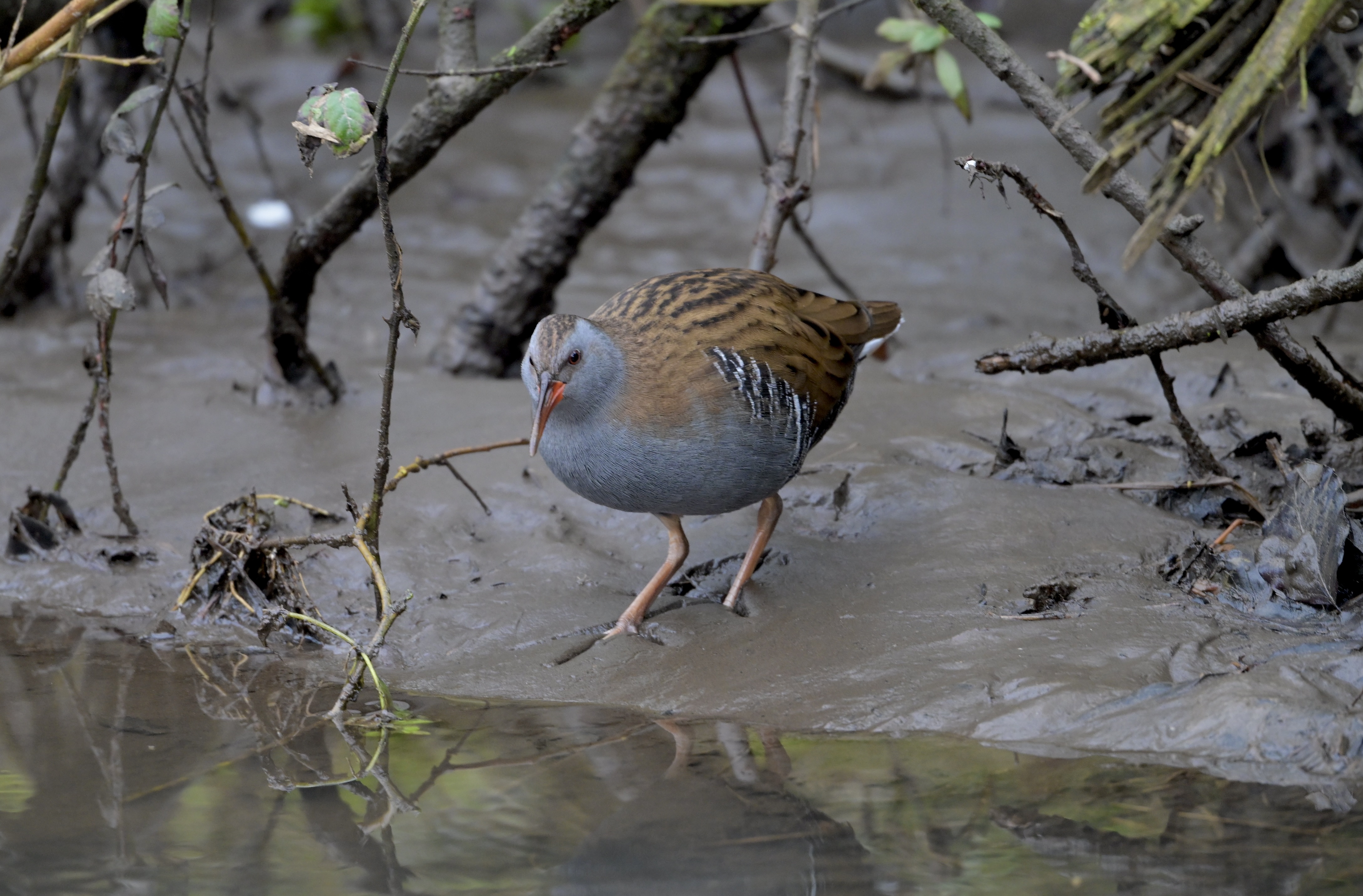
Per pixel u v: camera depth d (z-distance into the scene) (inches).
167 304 348.8
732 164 719.7
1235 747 234.1
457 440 398.9
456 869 209.6
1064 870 201.9
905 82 693.3
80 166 511.8
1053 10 813.9
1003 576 306.3
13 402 432.5
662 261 602.2
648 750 252.2
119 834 222.2
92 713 276.7
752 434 296.2
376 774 245.3
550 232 470.6
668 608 316.5
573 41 840.3
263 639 318.7
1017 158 694.5
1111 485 343.0
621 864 209.0
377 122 255.1
